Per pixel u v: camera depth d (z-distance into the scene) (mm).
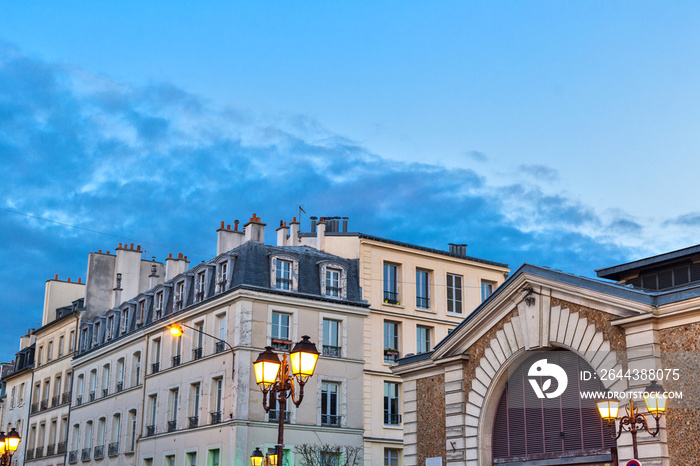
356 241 46656
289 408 41594
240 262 43094
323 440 42125
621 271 29031
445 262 49344
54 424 60875
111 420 52031
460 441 28859
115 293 56812
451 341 29781
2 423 70750
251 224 44844
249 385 40906
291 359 18234
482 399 28422
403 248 47750
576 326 25375
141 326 50750
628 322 23547
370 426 44094
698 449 21625
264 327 42062
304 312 43469
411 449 30984
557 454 26125
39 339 66062
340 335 44469
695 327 22234
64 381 60406
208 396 42688
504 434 27984
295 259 44062
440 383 30344
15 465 65500
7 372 74438
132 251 58281
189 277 47094
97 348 55250
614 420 21031
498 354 28078
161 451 45656
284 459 40531
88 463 53781
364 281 46031
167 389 46406
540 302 26641
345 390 43625
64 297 67500
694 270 27172
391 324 46688
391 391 45781
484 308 28531
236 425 39938
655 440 22406
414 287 47750
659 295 23219
